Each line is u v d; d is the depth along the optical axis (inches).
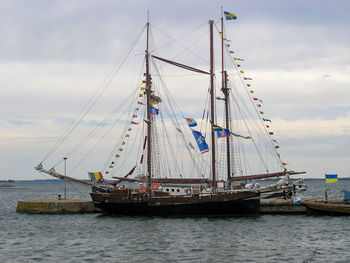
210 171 3107.8
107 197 2866.6
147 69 3051.2
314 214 2795.3
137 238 1982.0
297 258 1572.3
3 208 3875.5
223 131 2918.3
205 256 1604.3
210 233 2101.4
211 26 3095.5
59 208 3029.0
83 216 2861.7
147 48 3068.4
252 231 2158.0
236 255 1619.1
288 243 1847.9
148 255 1627.7
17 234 2154.3
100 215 2898.6
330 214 2738.7
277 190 3164.4
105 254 1652.3
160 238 1975.9
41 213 3046.3
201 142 2957.7
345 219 2583.7
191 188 2861.7
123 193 2854.3
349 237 1994.3
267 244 1827.0
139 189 2832.2
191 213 2738.7
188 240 1920.5
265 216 2778.1
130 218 2719.0
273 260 1541.6
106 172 2994.6
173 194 2913.4
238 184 3408.0
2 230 2287.2
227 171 3235.7
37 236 2086.6
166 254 1641.2
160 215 2780.5
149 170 2957.7
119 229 2262.6
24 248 1790.1
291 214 2896.2
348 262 1513.3
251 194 2696.9
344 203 2859.3
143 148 3053.6
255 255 1619.1
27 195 7096.5
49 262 1533.0
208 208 2716.5
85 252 1692.9
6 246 1838.1
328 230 2187.5
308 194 6412.4
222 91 3395.7
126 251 1701.5
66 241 1941.4
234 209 2711.6
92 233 2146.9
